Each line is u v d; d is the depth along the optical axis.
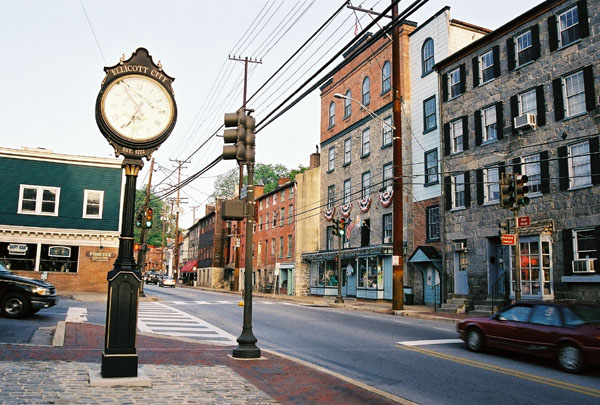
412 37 32.31
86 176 31.39
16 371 7.77
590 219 19.42
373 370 9.93
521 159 22.67
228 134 10.66
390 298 31.25
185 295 35.84
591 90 19.88
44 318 16.02
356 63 38.44
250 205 10.77
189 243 92.50
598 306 10.81
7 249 29.36
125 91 8.34
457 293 25.80
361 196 36.47
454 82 27.42
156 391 6.99
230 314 20.64
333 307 28.91
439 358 11.27
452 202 26.58
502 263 23.62
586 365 9.55
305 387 7.90
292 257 45.16
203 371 8.64
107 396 6.55
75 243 30.55
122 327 7.55
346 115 39.69
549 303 11.02
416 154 31.08
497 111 24.09
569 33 21.11
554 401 7.70
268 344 13.14
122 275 7.63
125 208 8.00
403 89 32.16
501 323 11.58
